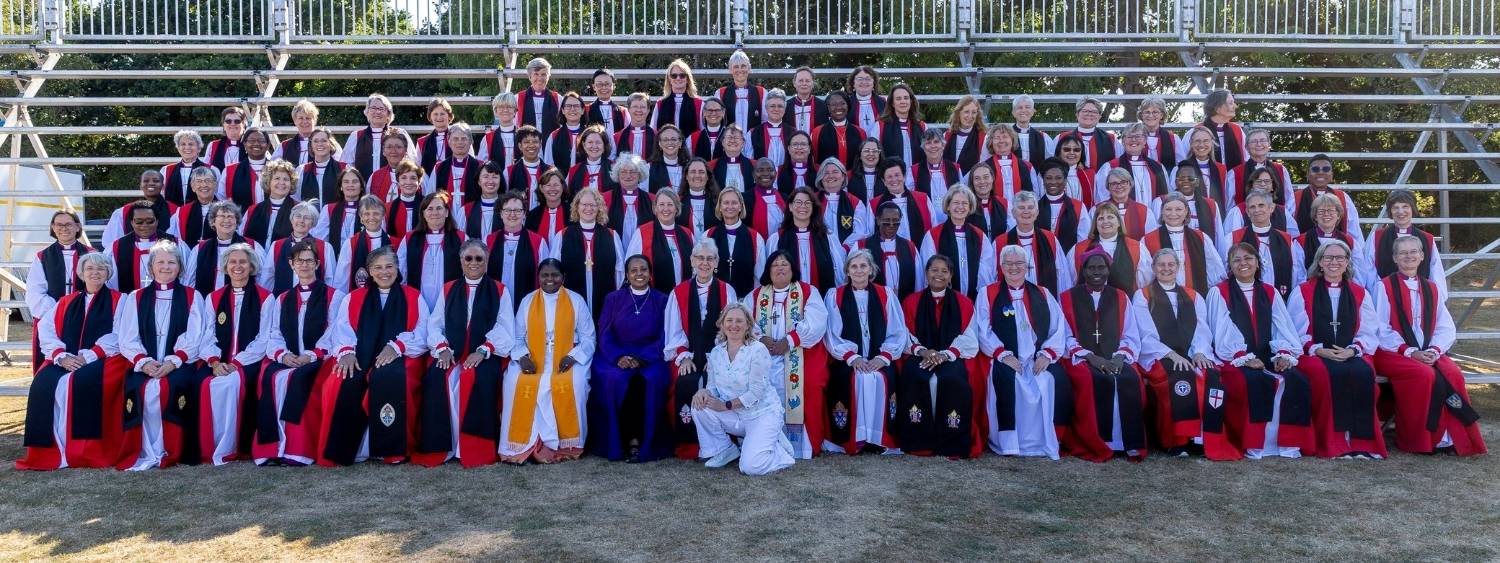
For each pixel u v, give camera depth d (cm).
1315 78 1928
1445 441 699
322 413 677
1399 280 735
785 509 555
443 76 1130
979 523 530
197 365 699
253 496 593
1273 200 838
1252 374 695
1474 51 1177
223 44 1139
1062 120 1661
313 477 639
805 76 939
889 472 645
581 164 872
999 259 759
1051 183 823
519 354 692
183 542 504
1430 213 2300
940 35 1159
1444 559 474
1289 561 471
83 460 666
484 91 1716
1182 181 821
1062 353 707
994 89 1652
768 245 783
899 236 788
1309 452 690
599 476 636
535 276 760
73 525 536
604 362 705
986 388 711
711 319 712
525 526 526
